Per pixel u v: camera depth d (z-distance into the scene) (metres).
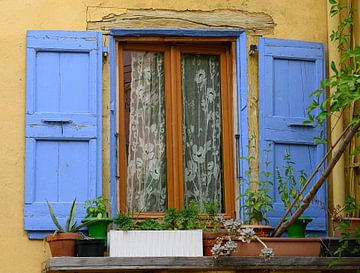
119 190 7.35
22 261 7.07
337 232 7.19
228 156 7.56
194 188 7.52
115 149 7.34
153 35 7.55
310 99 7.61
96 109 7.28
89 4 7.47
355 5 7.59
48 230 7.11
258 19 7.67
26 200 7.10
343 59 6.96
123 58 7.56
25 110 7.23
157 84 7.60
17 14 7.37
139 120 7.52
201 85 7.66
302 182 7.29
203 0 7.61
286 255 6.88
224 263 6.74
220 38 7.62
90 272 6.89
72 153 7.21
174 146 7.52
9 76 7.28
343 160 7.56
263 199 7.28
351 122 6.52
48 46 7.30
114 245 6.71
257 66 7.60
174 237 6.79
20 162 7.18
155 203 7.45
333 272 7.16
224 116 7.61
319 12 7.78
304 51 7.64
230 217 7.46
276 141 7.48
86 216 7.04
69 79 7.30
